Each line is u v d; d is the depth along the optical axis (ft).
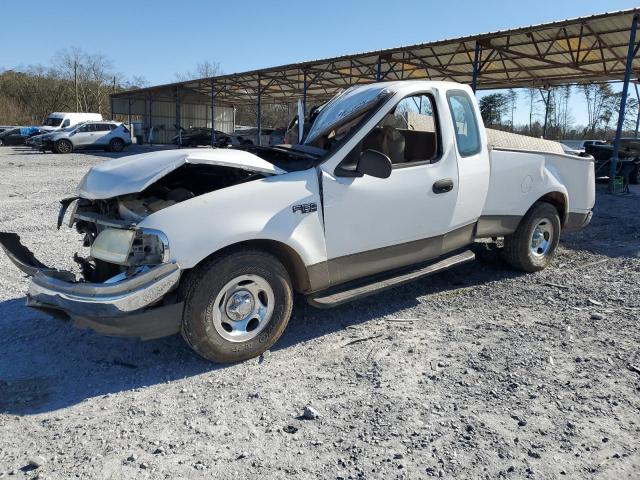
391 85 14.58
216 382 11.59
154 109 152.25
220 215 11.66
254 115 204.64
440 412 10.25
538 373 11.82
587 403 10.57
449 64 72.90
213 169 13.53
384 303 16.52
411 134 16.57
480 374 11.79
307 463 8.78
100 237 12.08
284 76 93.61
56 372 12.16
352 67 80.69
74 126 96.78
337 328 14.58
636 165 52.75
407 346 13.33
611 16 44.73
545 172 18.83
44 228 27.30
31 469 8.64
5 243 13.26
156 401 10.84
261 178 12.55
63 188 43.80
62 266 19.84
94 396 11.08
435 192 15.06
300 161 13.73
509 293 17.47
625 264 20.98
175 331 11.65
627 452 9.04
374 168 12.63
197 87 125.49
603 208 37.29
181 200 12.12
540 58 61.72
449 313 15.69
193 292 11.53
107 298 10.82
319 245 13.06
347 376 11.80
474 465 8.68
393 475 8.45
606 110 146.41
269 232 12.16
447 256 16.72
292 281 13.47
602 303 16.42
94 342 13.66
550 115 144.25
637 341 13.51
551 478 8.38
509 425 9.82
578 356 12.66
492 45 59.57
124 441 9.45
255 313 12.53
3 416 10.28
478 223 17.13
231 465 8.75
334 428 9.77
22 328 14.55
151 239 11.30
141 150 106.01
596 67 67.92
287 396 10.95
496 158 17.10
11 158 79.97
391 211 14.17
